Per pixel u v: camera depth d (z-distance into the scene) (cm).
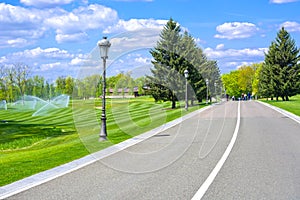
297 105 4981
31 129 2705
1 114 4859
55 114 4506
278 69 7250
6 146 1888
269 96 7944
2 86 8094
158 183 779
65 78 9188
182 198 665
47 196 686
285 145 1329
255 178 811
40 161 1041
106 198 671
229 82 13638
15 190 729
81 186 757
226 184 761
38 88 8706
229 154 1143
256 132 1791
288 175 838
